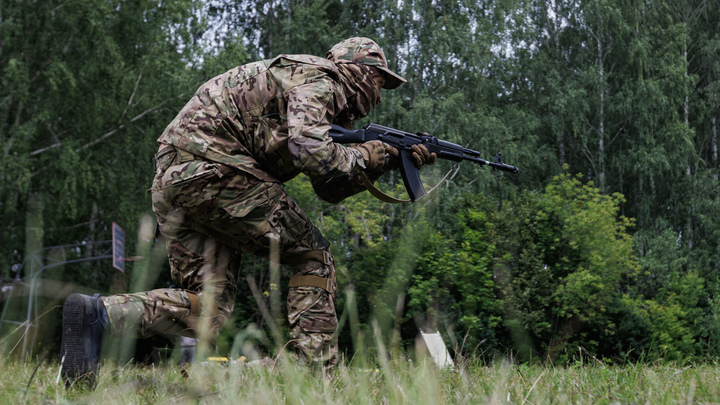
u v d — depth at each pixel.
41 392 1.54
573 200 14.85
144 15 16.31
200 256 2.27
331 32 21.80
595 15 25.22
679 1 27.55
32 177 14.85
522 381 1.74
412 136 2.63
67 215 13.78
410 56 21.41
